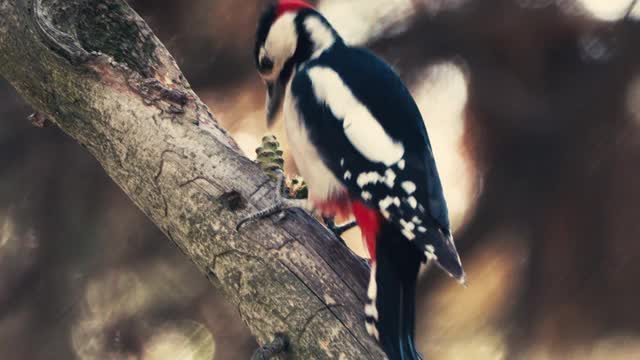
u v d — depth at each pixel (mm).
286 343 5652
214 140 6258
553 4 12344
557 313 12836
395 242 6023
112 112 6344
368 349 5570
